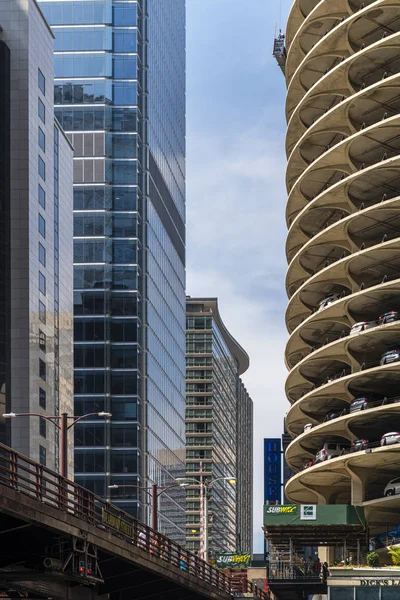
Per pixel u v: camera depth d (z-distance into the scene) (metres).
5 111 116.69
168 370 179.25
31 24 120.31
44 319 118.81
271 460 119.00
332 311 87.62
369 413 81.31
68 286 132.00
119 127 163.38
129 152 162.75
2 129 116.31
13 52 118.44
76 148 162.38
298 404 92.19
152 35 174.50
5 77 117.44
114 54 165.25
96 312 157.38
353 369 86.12
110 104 163.88
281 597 85.56
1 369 110.44
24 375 110.94
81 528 41.94
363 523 79.06
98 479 151.50
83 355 156.00
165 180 183.75
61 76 164.50
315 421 95.06
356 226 86.62
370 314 87.94
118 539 47.03
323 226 94.12
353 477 84.44
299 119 95.50
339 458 82.88
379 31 87.00
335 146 86.31
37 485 38.59
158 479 164.88
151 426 160.62
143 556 51.00
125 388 155.12
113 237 160.12
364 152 86.94
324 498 92.25
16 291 112.88
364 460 82.62
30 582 44.84
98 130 162.88
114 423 153.88
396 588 62.97
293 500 98.94
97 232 160.12
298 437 90.81
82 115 163.38
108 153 162.62
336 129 89.00
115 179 161.75
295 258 93.75
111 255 159.50
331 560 91.94
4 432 108.88
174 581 57.47
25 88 117.69
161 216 178.12
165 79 188.00
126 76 164.88
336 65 91.44
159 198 176.50
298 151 94.44
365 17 85.31
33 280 115.19
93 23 165.75
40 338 116.56
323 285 91.62
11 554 41.16
